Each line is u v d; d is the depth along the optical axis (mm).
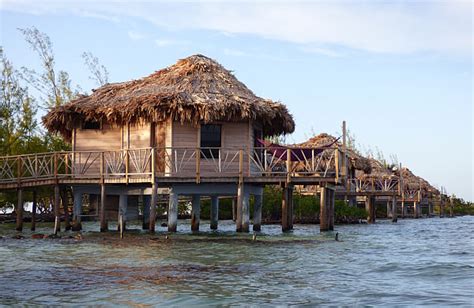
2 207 36125
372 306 9148
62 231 24672
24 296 9945
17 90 38719
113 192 23750
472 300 9539
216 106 22031
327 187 23750
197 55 25969
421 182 61000
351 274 12320
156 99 22109
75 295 10023
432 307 9039
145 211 26219
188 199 36750
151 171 21859
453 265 13609
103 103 23859
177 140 23219
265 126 25484
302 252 16281
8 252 15844
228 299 9719
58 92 41750
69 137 27031
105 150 24328
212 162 23188
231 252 16094
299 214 36531
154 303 9461
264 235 22109
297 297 9859
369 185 42969
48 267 13055
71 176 23531
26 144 34875
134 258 14641
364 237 23391
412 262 14281
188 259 14531
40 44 41031
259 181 21906
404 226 35562
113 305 9320
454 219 54531
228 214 42031
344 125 27250
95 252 15891
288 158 22188
